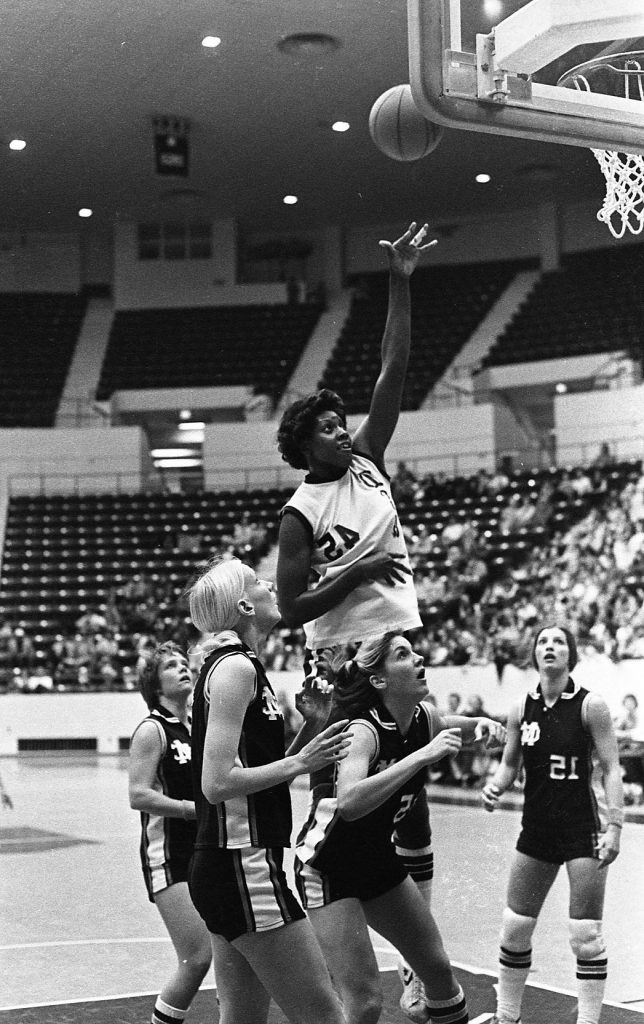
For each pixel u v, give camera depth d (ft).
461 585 66.28
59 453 88.79
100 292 102.53
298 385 94.22
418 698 11.30
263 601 11.20
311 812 11.90
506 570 68.03
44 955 21.56
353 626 11.85
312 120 77.51
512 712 15.56
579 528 66.23
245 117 76.59
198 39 64.49
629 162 18.44
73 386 95.40
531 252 96.84
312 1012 10.31
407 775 10.43
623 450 76.02
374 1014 11.30
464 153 83.15
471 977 18.62
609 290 89.25
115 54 65.98
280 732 10.82
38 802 50.03
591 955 14.46
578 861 14.52
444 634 59.52
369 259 101.65
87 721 73.87
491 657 55.83
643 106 14.62
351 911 11.51
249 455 89.04
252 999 10.96
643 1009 16.46
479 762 51.11
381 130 13.99
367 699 11.35
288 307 98.94
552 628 15.14
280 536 11.86
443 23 13.52
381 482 12.23
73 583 82.43
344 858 11.51
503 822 38.65
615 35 13.58
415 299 97.66
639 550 59.00
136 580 81.71
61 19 61.36
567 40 13.67
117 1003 17.57
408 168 86.48
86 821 44.01
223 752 10.12
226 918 10.31
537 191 91.35
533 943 21.42
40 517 86.28
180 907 13.70
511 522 71.46
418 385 90.48
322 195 93.09
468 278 97.81
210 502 87.04
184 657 14.61
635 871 29.22
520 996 14.87
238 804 10.39
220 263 99.25
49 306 100.89
